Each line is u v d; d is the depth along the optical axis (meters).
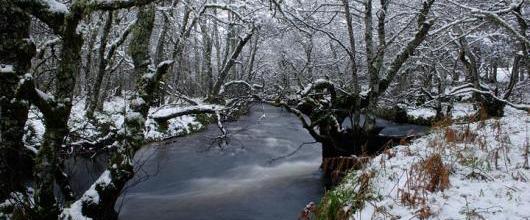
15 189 7.89
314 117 13.62
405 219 4.95
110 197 8.02
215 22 27.92
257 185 12.23
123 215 9.62
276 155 16.41
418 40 13.50
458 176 6.27
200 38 34.78
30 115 15.36
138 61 8.70
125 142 8.23
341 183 7.66
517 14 14.67
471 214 4.73
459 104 25.20
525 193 5.28
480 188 5.64
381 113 26.70
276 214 9.59
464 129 9.63
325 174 13.05
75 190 10.94
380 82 13.82
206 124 22.73
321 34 25.75
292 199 10.70
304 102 13.95
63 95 6.92
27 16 7.74
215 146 17.50
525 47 15.64
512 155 7.10
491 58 25.75
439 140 8.56
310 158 15.77
